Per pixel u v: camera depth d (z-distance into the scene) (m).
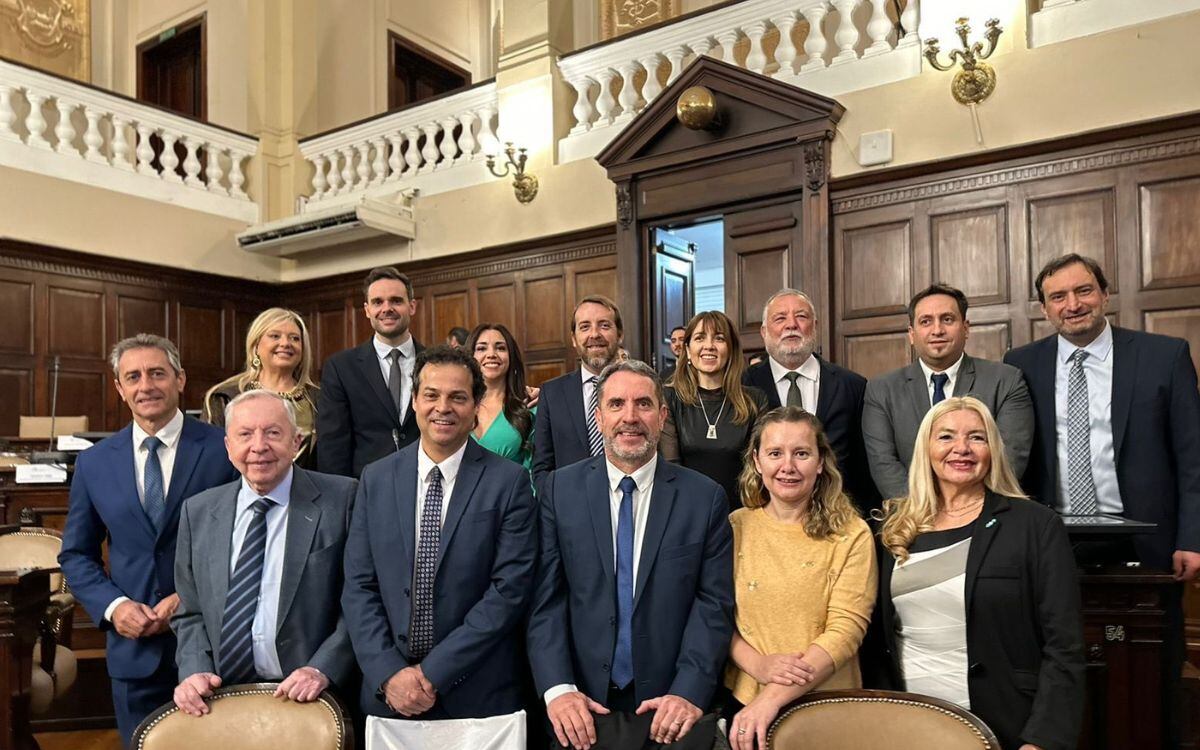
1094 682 2.15
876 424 2.70
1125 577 2.11
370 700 2.05
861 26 5.52
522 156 5.93
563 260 5.98
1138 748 2.11
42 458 3.86
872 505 2.82
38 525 3.81
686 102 4.99
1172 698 2.24
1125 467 2.51
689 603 2.14
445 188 6.55
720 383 2.71
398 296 3.12
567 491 2.24
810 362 2.86
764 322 2.90
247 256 7.23
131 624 2.21
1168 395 2.51
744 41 5.42
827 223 4.78
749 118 5.00
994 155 4.34
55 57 7.49
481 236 6.32
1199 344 3.84
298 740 1.88
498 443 3.14
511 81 6.13
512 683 2.17
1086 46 4.08
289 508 2.22
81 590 2.30
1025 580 1.93
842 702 1.78
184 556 2.21
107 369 6.41
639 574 2.13
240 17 7.37
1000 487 2.05
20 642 2.40
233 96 7.35
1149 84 3.92
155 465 2.38
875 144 4.62
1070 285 2.53
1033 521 1.95
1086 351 2.59
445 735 1.95
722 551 2.17
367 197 6.68
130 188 6.50
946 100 4.45
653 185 5.39
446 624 2.12
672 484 2.22
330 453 3.00
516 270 6.22
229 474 2.44
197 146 6.97
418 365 2.21
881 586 2.11
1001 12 4.28
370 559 2.17
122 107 6.44
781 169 4.92
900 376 2.72
